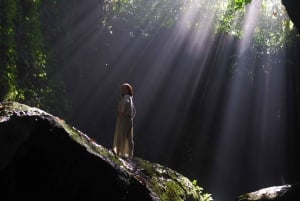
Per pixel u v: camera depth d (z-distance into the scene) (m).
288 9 9.92
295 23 9.98
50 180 4.73
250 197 9.74
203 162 21.78
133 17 20.84
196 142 21.81
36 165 4.70
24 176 4.64
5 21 10.87
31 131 4.59
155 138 21.33
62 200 4.76
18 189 4.60
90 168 4.85
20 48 12.12
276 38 23.91
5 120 4.50
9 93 10.86
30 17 12.52
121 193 5.01
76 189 4.80
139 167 7.38
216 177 21.88
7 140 4.45
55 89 14.68
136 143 20.78
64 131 4.75
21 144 4.50
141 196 5.22
